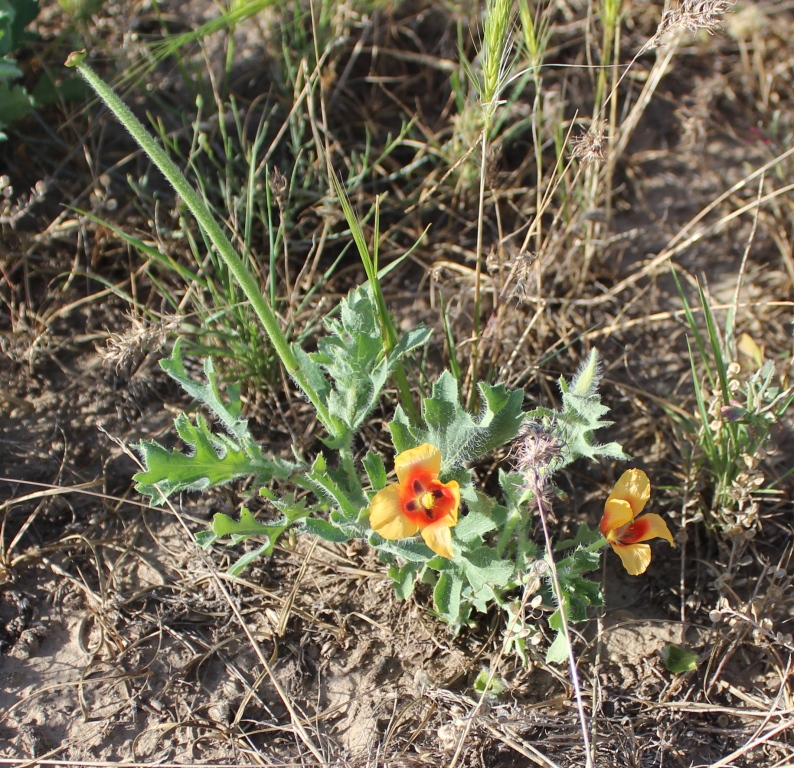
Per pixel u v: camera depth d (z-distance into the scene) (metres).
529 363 0.56
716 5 0.42
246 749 0.44
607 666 0.47
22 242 0.57
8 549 0.49
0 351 0.56
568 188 0.59
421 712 0.45
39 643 0.47
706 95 0.68
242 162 0.63
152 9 0.69
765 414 0.47
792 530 0.51
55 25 0.67
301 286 0.59
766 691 0.46
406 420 0.44
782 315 0.59
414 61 0.69
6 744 0.44
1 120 0.60
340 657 0.47
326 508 0.45
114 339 0.47
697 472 0.50
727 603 0.44
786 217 0.63
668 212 0.65
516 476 0.42
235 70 0.67
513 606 0.41
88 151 0.63
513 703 0.43
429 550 0.42
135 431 0.54
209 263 0.59
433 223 0.63
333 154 0.64
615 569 0.50
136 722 0.45
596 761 0.43
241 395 0.55
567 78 0.68
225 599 0.48
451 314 0.58
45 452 0.53
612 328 0.57
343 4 0.67
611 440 0.55
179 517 0.47
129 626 0.48
